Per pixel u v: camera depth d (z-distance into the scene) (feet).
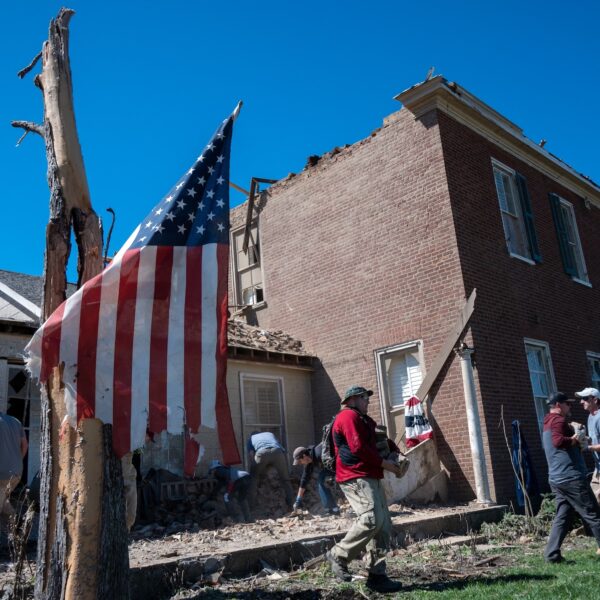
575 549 26.53
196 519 34.30
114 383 16.70
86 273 18.16
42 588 15.92
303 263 52.49
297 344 51.03
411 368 44.16
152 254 18.12
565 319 50.11
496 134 49.62
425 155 45.19
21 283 47.55
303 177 53.98
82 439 16.25
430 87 44.68
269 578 21.67
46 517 16.38
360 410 21.08
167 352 17.56
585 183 59.21
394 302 45.39
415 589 19.66
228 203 20.04
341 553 20.03
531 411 42.70
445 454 40.27
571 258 54.03
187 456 17.22
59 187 18.48
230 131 20.94
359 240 48.52
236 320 53.93
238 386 45.44
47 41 19.89
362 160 49.47
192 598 19.07
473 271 42.73
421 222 44.62
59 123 18.97
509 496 38.65
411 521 29.86
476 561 24.21
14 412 34.73
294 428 47.98
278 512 36.45
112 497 16.34
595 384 51.34
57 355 16.39
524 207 49.73
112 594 15.80
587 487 23.12
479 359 40.52
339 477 20.49
